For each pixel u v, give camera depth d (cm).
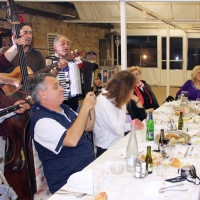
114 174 151
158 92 936
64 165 177
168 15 633
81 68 310
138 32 1087
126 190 133
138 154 167
